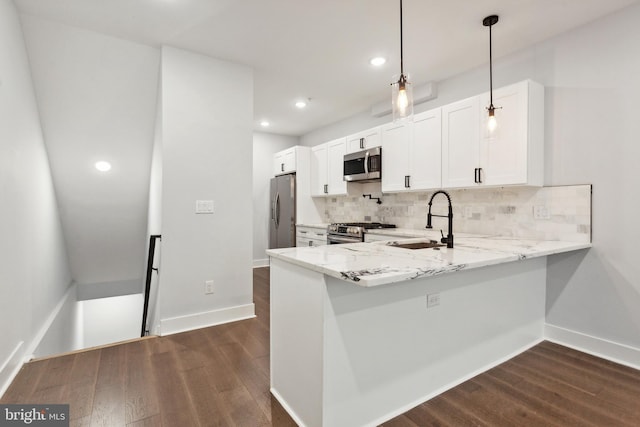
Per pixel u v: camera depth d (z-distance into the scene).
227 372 2.17
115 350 2.49
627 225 2.27
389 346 1.70
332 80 3.56
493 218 3.08
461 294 2.02
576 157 2.51
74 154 3.30
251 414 1.74
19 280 2.24
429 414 1.73
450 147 3.05
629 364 2.27
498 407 1.78
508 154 2.61
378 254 1.85
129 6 2.26
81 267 4.67
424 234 3.28
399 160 3.62
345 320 1.55
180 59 2.86
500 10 2.30
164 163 2.80
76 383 2.02
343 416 1.55
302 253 1.88
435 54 2.96
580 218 2.49
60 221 3.82
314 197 5.38
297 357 1.69
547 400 1.85
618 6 2.24
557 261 2.65
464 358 2.05
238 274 3.17
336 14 2.36
